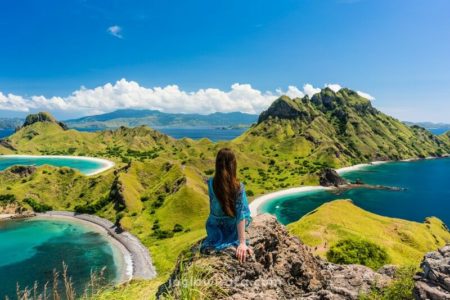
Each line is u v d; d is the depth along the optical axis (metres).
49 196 182.88
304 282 12.34
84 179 196.38
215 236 8.75
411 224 113.62
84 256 109.81
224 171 7.80
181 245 110.88
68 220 154.62
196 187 165.12
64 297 41.69
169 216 144.62
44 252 114.06
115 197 166.00
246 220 8.04
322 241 92.38
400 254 89.88
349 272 14.39
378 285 12.83
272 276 11.06
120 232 134.75
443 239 112.19
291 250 12.91
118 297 12.31
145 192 178.12
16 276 94.31
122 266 101.38
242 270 9.43
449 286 9.73
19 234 134.62
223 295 8.27
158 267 100.06
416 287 10.33
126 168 199.00
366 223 108.94
